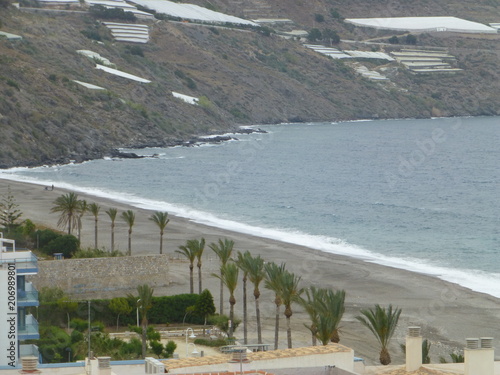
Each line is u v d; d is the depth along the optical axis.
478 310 113.06
